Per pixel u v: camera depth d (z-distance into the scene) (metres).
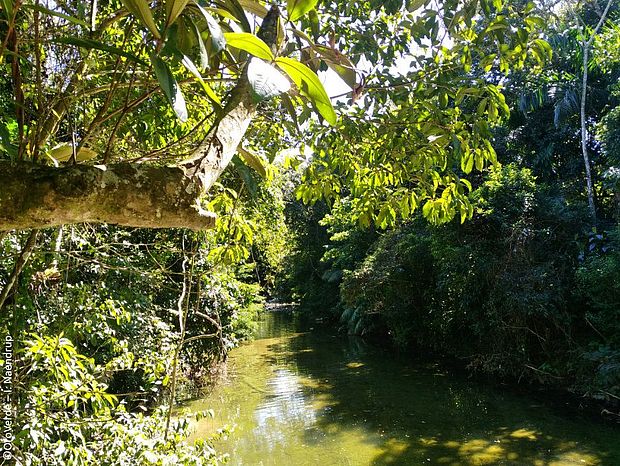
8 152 0.94
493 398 8.34
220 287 7.12
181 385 8.51
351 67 1.90
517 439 6.49
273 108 2.59
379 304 12.93
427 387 9.23
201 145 0.81
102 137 2.12
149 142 2.58
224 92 2.22
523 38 1.98
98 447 2.41
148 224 0.65
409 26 2.45
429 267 11.99
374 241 14.49
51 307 3.26
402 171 2.48
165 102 2.27
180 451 2.70
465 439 6.57
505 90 10.98
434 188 2.48
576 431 6.66
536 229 9.55
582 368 8.27
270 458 6.17
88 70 1.64
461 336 11.10
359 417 7.65
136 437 2.47
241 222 3.16
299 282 22.61
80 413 2.79
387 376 10.24
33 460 2.09
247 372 10.92
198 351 8.41
